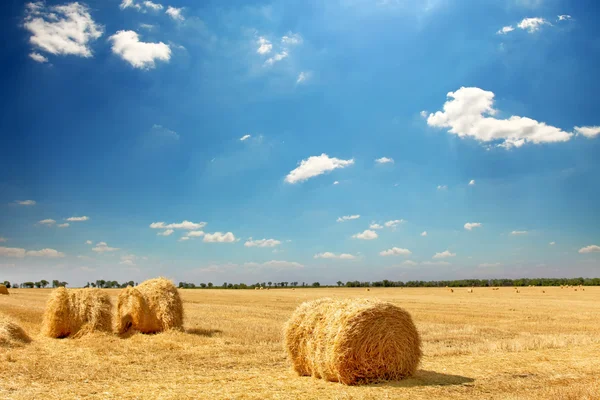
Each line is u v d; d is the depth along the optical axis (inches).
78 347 596.4
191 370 461.4
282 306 1455.5
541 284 5310.0
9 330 601.6
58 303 673.6
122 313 711.1
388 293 2888.8
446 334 768.9
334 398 352.2
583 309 1387.8
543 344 620.7
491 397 355.9
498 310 1346.0
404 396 360.2
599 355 548.7
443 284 5674.2
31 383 393.4
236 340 668.7
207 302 1680.6
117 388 376.8
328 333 421.4
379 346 418.3
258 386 392.2
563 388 370.9
